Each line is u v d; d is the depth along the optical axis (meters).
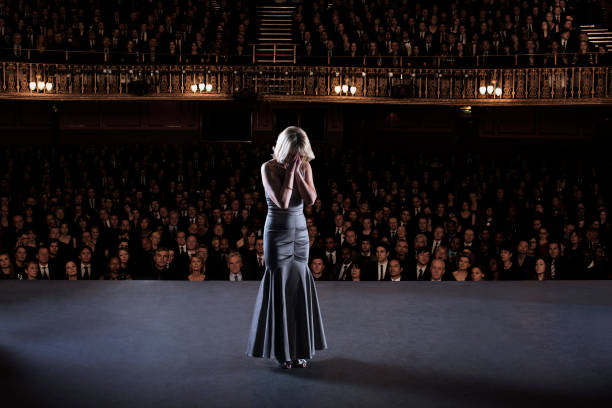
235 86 17.98
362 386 3.34
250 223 11.17
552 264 8.95
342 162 16.22
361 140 21.50
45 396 3.16
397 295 5.07
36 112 21.11
